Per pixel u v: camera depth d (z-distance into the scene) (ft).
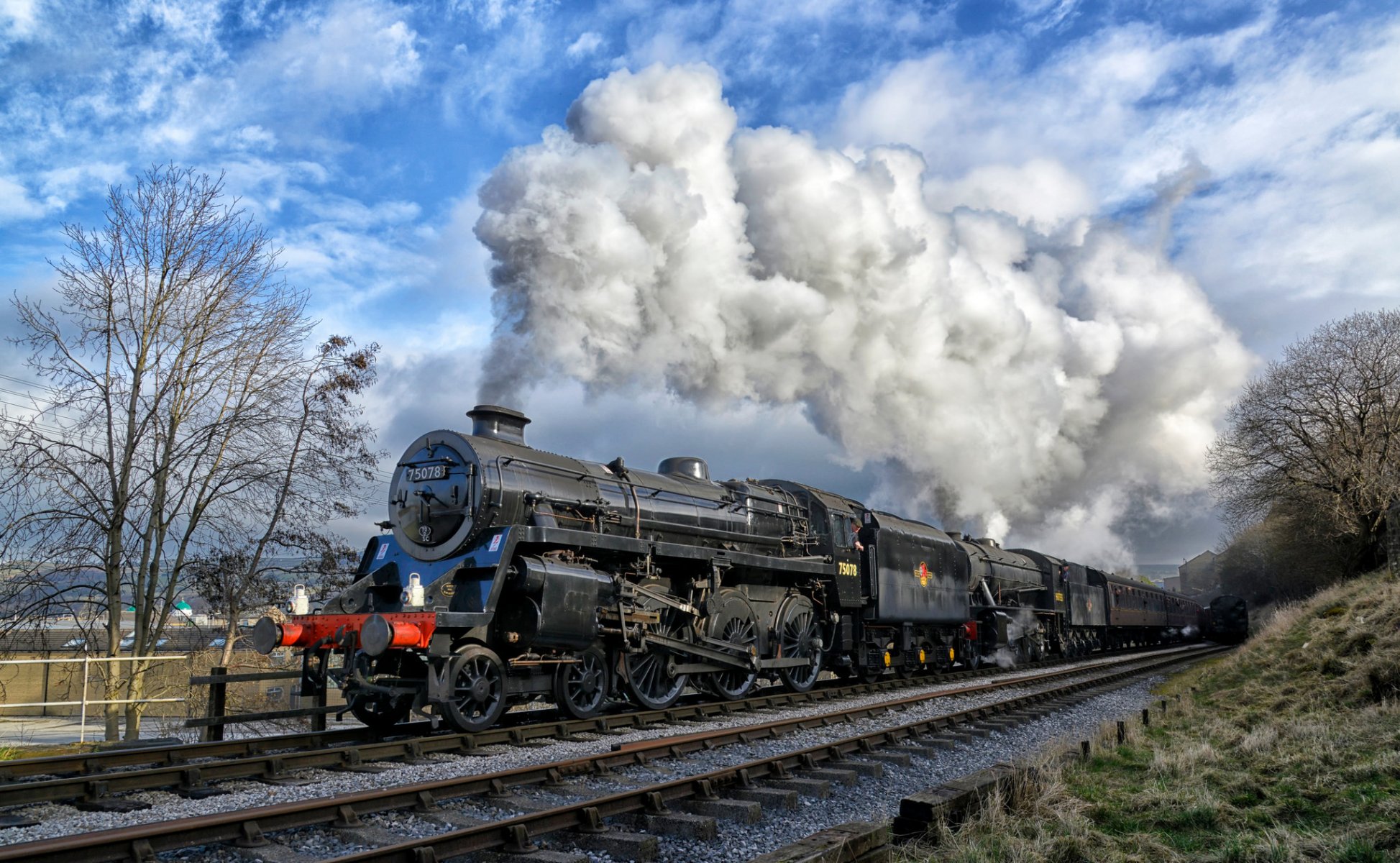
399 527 36.19
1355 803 20.58
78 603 49.67
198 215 53.52
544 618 32.35
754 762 24.25
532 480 36.14
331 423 56.03
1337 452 113.70
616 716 34.73
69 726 64.75
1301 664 43.78
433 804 20.22
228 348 53.62
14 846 14.37
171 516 52.19
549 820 18.03
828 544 52.54
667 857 17.76
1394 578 68.85
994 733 34.86
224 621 58.59
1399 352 109.81
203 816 17.02
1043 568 94.63
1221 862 17.37
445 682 29.94
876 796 23.88
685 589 41.86
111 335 51.49
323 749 28.50
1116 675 61.98
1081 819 20.20
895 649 60.95
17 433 48.06
